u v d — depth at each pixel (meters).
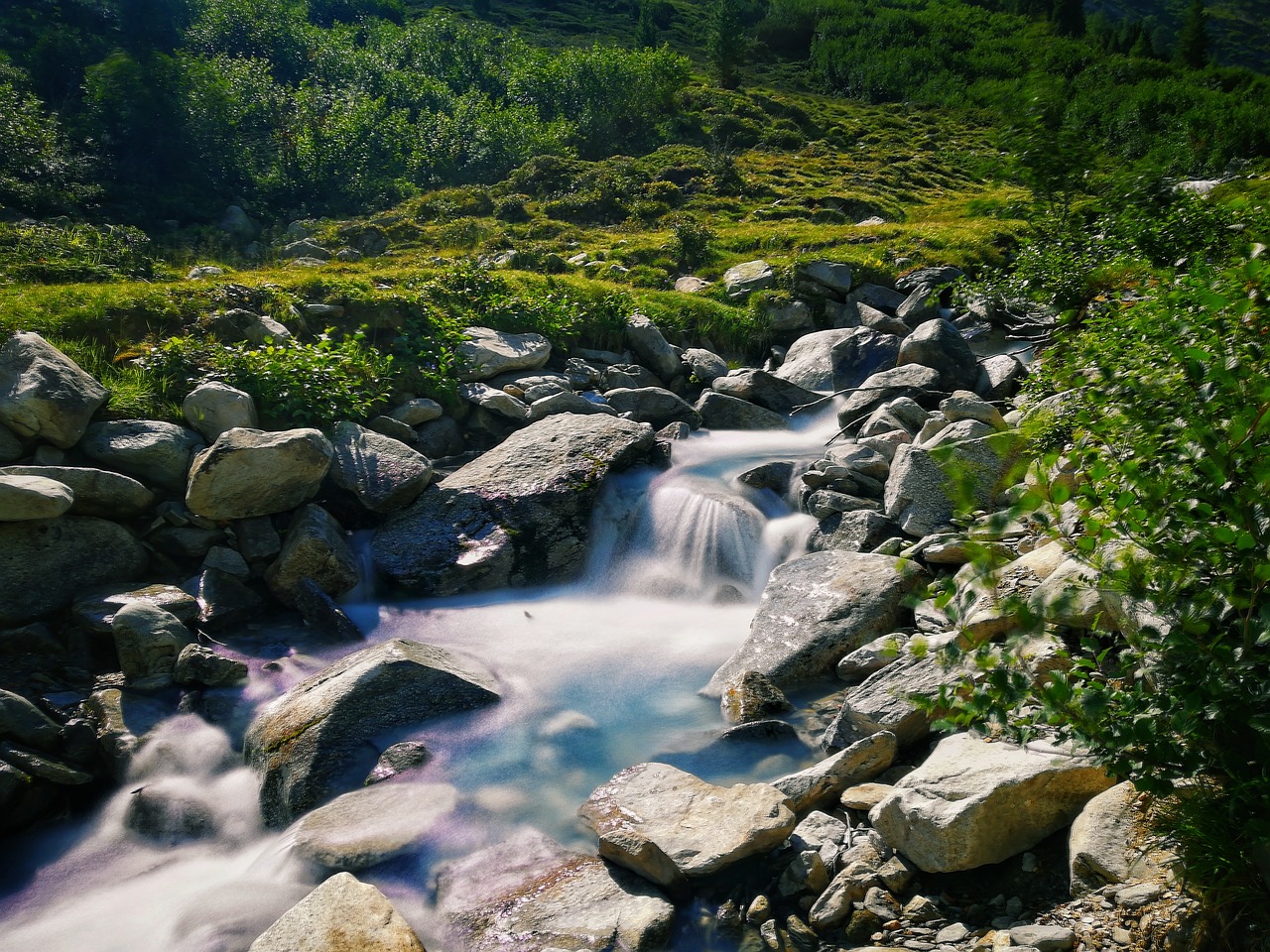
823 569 9.73
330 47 61.41
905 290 20.55
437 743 7.67
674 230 29.06
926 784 5.79
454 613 10.42
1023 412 10.65
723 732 7.73
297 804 7.05
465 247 30.02
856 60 77.69
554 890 5.90
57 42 45.25
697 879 5.89
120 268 22.55
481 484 11.82
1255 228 12.20
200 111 40.38
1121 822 5.12
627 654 9.48
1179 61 93.56
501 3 103.88
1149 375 5.02
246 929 5.89
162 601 9.34
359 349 14.43
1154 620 5.47
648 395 15.28
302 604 10.09
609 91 52.44
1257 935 4.18
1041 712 4.56
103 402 11.33
